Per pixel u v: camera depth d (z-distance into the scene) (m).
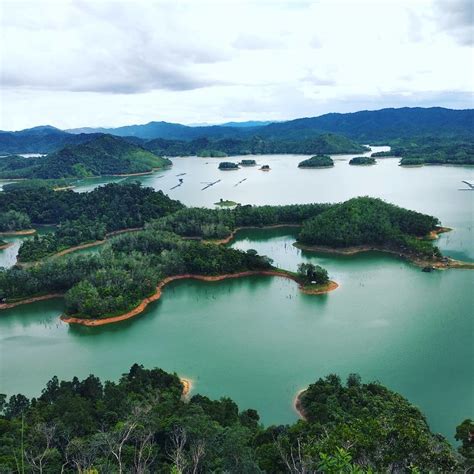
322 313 173.62
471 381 126.06
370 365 135.75
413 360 137.62
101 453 81.56
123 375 126.81
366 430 73.56
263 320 170.50
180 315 178.50
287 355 143.75
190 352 149.00
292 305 183.12
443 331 154.88
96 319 172.62
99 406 103.56
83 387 113.75
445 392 121.62
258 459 79.25
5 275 199.25
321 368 135.50
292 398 121.75
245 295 196.12
